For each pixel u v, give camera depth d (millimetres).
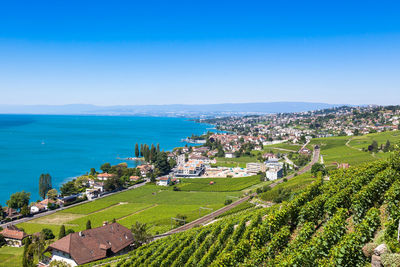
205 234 70062
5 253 89188
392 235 34125
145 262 62781
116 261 69750
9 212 130625
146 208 141875
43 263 75438
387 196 46375
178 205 145750
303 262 37156
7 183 188750
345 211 48344
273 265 40688
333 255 35188
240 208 120562
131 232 86750
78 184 184000
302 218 52469
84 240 74812
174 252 63094
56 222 121312
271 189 146375
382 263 29875
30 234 104125
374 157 190750
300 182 139375
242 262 47969
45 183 163625
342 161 195125
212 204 143875
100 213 133875
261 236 49500
